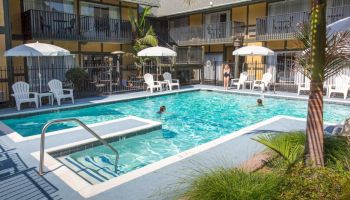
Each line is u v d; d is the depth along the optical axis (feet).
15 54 40.68
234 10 77.15
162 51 58.54
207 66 84.17
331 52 14.88
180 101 53.88
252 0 67.87
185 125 37.14
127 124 30.94
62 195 15.11
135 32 75.31
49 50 43.04
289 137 18.40
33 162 20.03
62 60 64.23
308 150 15.10
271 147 16.02
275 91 58.95
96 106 46.57
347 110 42.83
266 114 42.91
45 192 15.48
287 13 65.10
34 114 39.73
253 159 17.76
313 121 14.76
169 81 63.67
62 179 17.15
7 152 22.25
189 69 73.97
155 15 86.94
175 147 28.30
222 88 64.54
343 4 60.08
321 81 14.57
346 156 15.61
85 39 65.41
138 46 71.05
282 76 69.41
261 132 26.61
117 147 26.84
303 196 11.58
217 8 76.38
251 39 73.56
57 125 35.70
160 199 14.21
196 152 21.21
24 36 58.80
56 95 44.29
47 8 62.64
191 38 83.87
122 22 72.49
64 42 65.00
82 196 14.92
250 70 73.67
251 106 48.52
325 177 12.32
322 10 14.38
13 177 17.52
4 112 39.09
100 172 21.38
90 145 24.61
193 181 13.65
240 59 76.89
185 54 81.05
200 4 79.10
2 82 45.11
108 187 15.76
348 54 14.84
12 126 35.29
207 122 38.73
